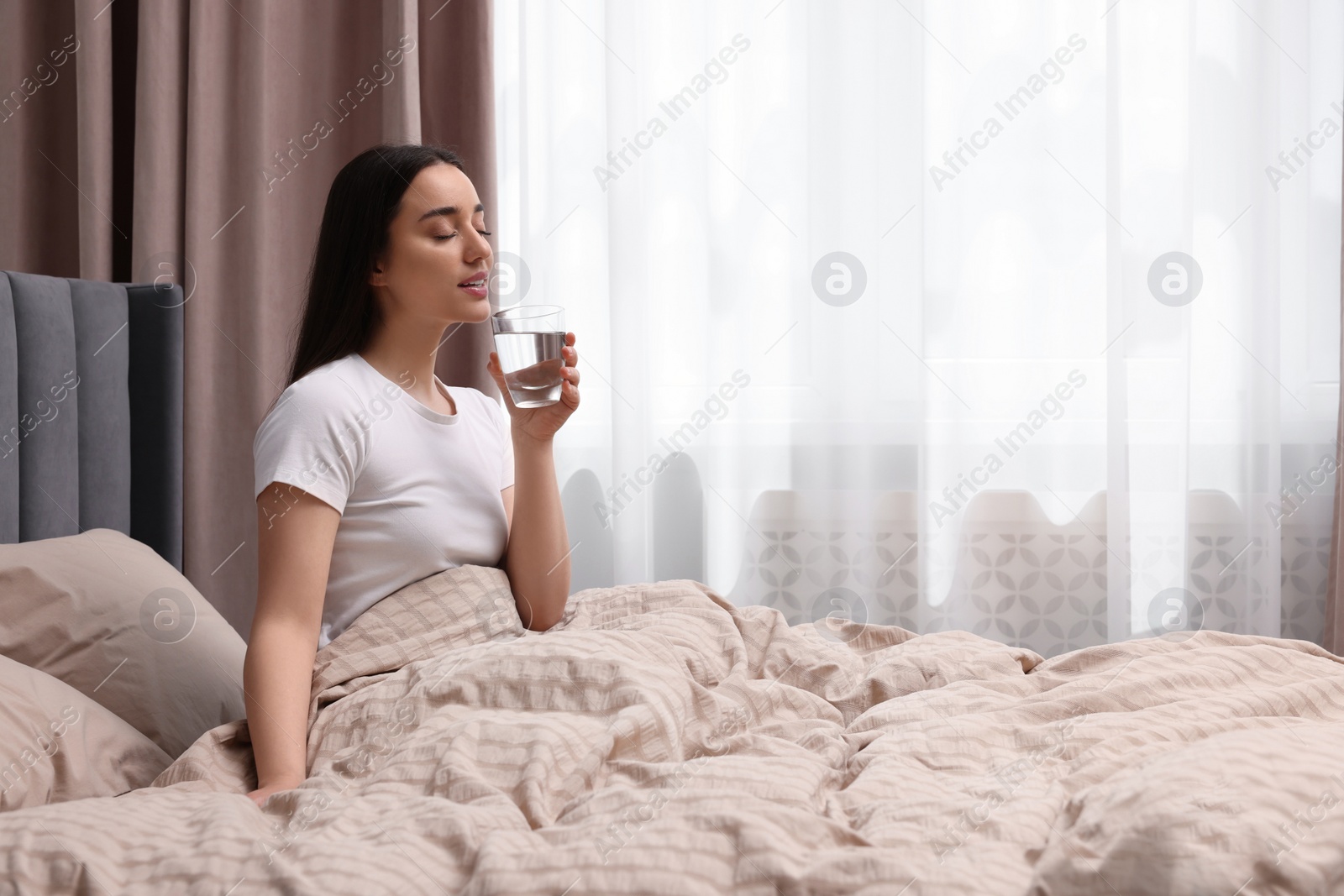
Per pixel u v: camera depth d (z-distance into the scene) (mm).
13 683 1036
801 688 1280
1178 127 2445
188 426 2430
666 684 1027
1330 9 2430
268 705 1007
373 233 1265
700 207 2594
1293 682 1159
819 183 2531
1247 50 2426
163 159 2400
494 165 2492
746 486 2586
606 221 2596
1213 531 2500
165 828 774
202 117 2393
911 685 1229
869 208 2531
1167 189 2455
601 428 2639
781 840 719
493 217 2490
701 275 2607
